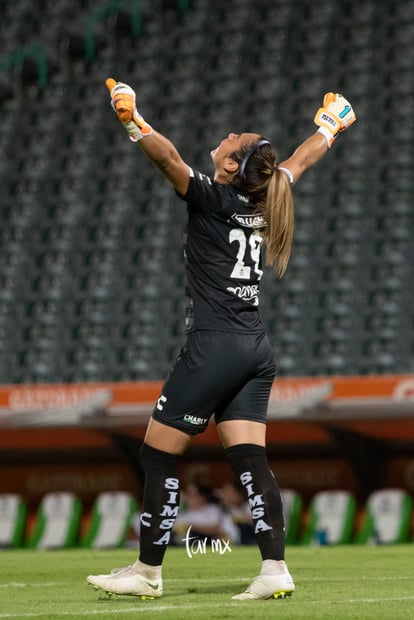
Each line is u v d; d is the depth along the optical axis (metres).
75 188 79.69
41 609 14.24
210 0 84.88
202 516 43.47
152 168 78.62
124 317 72.50
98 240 76.69
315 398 48.41
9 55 86.25
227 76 81.12
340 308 69.19
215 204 15.76
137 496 56.38
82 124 82.69
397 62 77.19
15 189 81.00
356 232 72.00
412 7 78.69
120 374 70.38
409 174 73.25
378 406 47.72
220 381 15.66
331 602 14.79
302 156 17.27
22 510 51.34
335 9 80.81
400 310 67.88
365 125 75.94
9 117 84.81
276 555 15.62
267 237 15.97
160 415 15.87
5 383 72.00
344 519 46.47
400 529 45.59
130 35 85.69
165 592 17.14
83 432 54.47
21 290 75.56
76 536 49.81
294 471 54.94
